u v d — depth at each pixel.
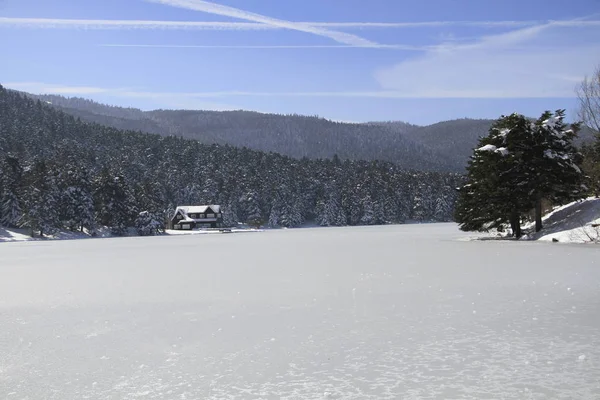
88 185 103.12
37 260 38.62
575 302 14.44
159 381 8.84
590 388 7.87
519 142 42.84
